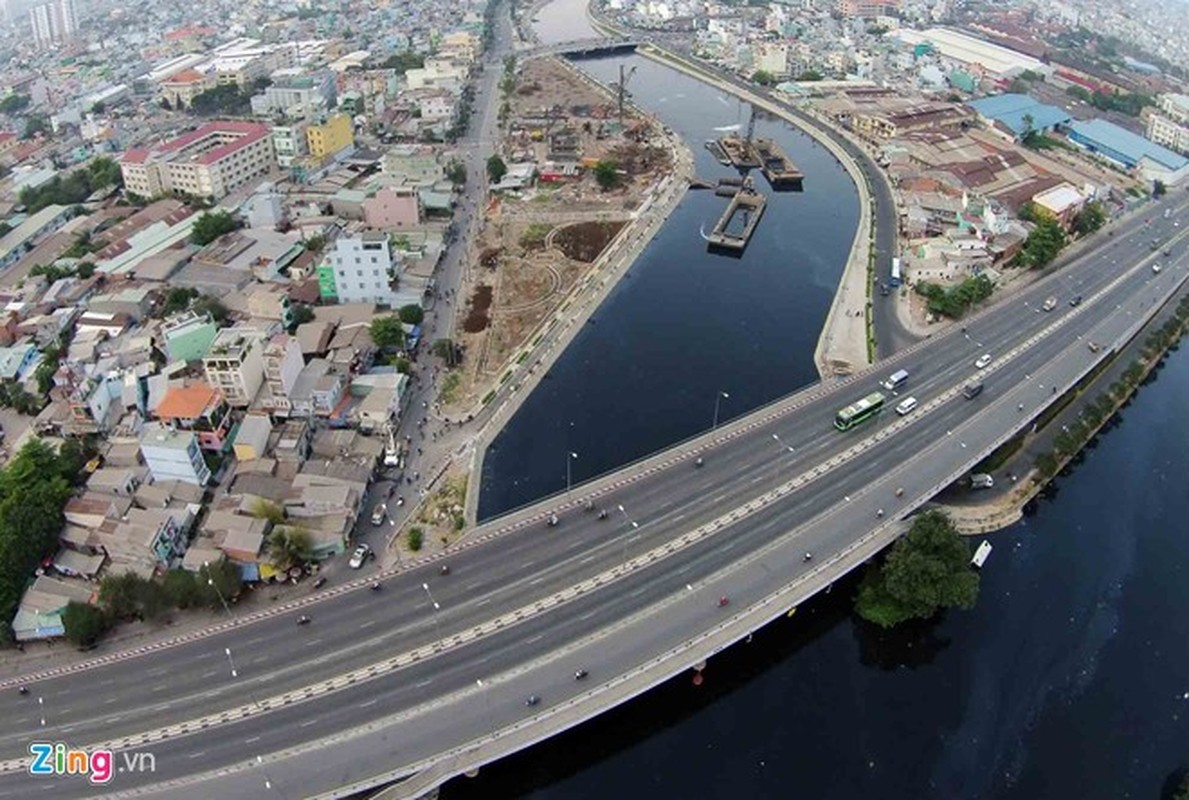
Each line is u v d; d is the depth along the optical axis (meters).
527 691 128.38
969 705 144.88
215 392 189.00
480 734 122.31
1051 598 163.88
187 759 121.00
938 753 137.12
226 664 136.75
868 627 155.12
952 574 150.50
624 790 129.38
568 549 157.25
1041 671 150.88
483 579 151.12
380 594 149.12
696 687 143.12
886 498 166.75
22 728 128.12
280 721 126.06
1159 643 156.38
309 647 139.00
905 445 182.38
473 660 134.38
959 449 180.62
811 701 143.75
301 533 157.75
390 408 197.50
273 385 192.88
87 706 131.00
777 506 165.50
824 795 130.00
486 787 128.38
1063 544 175.38
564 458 192.38
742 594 144.38
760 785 130.75
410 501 177.50
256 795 114.81
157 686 133.62
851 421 186.50
